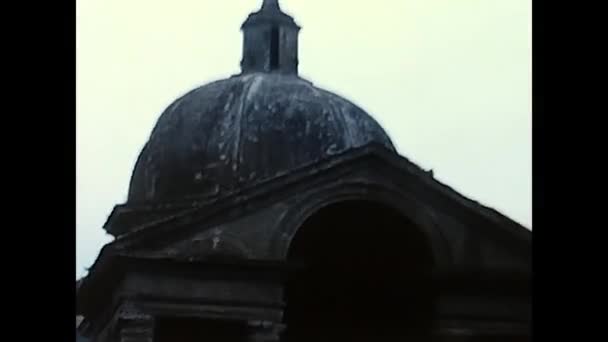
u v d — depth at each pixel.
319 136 41.88
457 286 38.53
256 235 38.38
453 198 39.28
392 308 40.62
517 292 38.34
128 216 41.81
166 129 42.69
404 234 39.78
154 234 37.16
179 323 37.19
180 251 37.22
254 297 37.56
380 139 42.25
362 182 39.28
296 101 42.44
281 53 43.44
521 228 38.62
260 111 42.19
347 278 40.94
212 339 37.41
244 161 41.53
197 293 37.25
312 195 39.09
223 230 38.00
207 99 42.91
